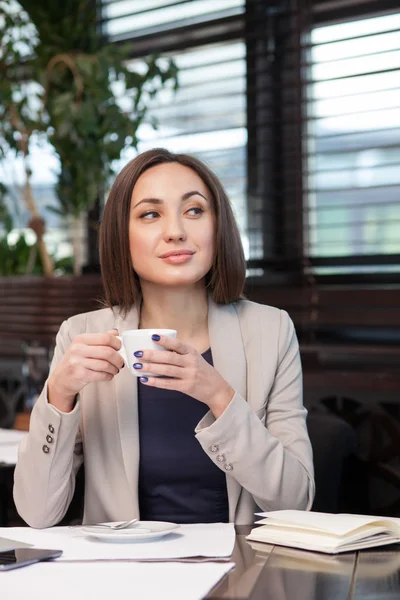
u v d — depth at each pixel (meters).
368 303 2.41
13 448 1.95
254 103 2.69
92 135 2.72
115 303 1.47
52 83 2.80
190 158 1.39
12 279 2.80
